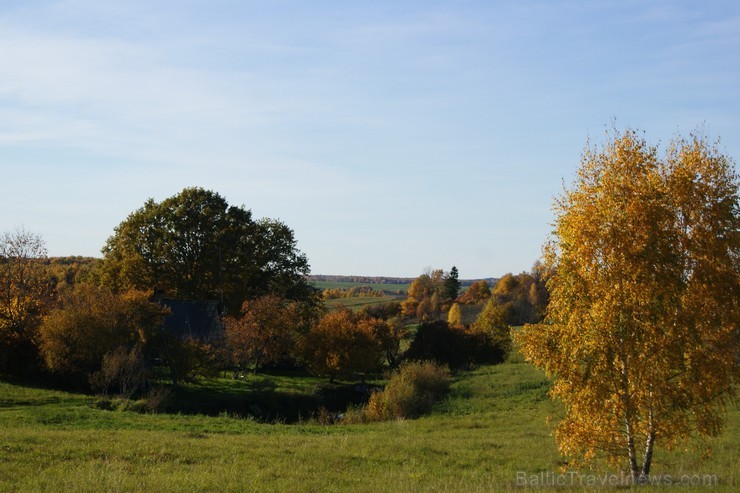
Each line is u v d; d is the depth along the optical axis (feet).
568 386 55.98
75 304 151.94
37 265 192.95
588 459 58.08
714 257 53.67
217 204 231.50
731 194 55.16
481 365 216.54
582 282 55.26
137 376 130.72
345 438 88.22
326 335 191.01
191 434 86.17
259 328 193.77
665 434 54.85
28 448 63.82
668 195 55.21
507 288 466.70
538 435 96.94
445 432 102.53
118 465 58.08
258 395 153.58
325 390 177.68
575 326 54.60
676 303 52.90
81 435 75.46
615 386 55.16
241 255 230.89
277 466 63.31
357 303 535.19
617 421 55.42
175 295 220.84
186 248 225.35
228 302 225.97
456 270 509.35
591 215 55.57
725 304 53.57
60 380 146.20
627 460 63.41
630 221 54.29
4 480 50.19
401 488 52.49
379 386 193.36
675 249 54.03
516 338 58.54
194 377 162.50
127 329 145.89
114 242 225.76
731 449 74.38
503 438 93.20
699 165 56.03
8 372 146.61
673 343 52.54
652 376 53.47
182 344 156.04
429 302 460.96
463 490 51.57
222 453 69.10
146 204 230.27
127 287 210.18
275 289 243.60
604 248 54.70
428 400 141.08
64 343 139.74
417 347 214.28
